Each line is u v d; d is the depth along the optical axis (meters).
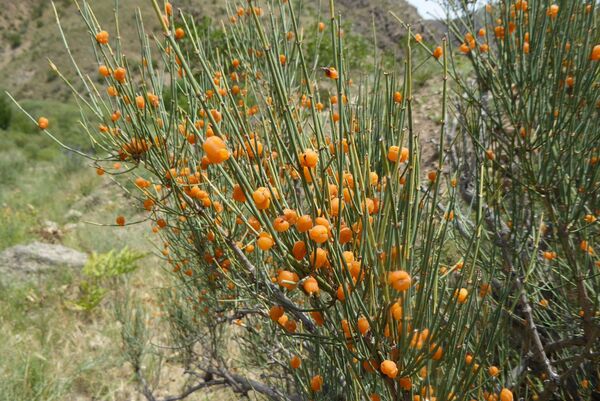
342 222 0.20
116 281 1.02
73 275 1.13
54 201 1.92
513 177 0.36
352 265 0.19
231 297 0.41
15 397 0.67
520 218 0.37
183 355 0.67
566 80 0.35
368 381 0.24
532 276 0.40
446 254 0.38
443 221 0.22
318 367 0.30
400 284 0.16
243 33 0.38
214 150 0.17
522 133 0.39
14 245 1.28
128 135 0.30
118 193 1.87
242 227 0.33
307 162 0.18
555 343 0.36
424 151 0.87
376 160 0.25
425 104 1.19
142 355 0.70
